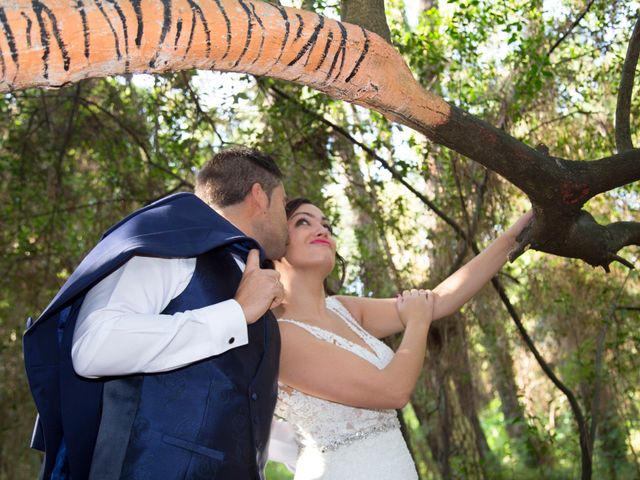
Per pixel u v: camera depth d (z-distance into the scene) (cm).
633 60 296
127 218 212
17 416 731
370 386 256
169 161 631
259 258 213
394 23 619
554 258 681
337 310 294
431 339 640
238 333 193
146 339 184
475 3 536
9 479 736
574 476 756
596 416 486
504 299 546
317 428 265
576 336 658
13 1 143
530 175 236
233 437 201
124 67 158
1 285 682
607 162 247
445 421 659
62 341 205
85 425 201
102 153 655
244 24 169
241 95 579
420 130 218
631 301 670
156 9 156
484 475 696
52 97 651
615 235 277
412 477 271
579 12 577
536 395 787
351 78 192
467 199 588
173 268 203
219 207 245
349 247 671
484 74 598
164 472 193
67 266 677
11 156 652
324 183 630
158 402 197
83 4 148
